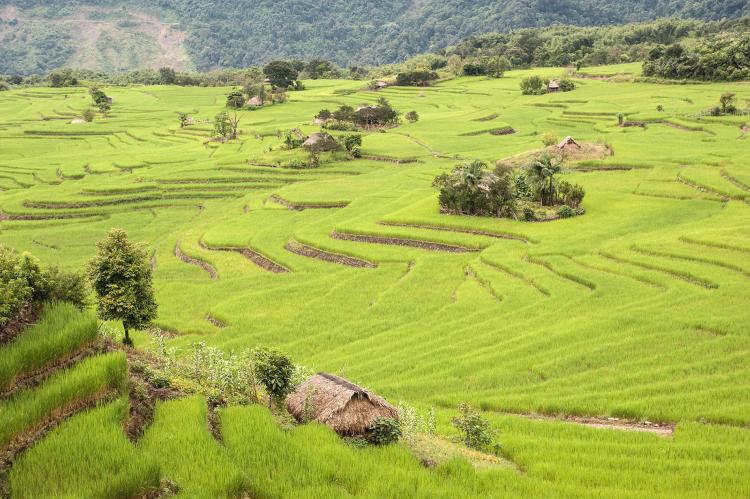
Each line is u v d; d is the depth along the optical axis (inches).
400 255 2346.2
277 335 1685.5
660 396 1079.0
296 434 772.0
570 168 3449.8
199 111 7155.5
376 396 880.9
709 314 1456.7
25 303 812.6
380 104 5890.8
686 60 6441.9
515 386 1231.5
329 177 4074.8
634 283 1781.5
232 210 3476.9
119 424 661.9
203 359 1000.9
